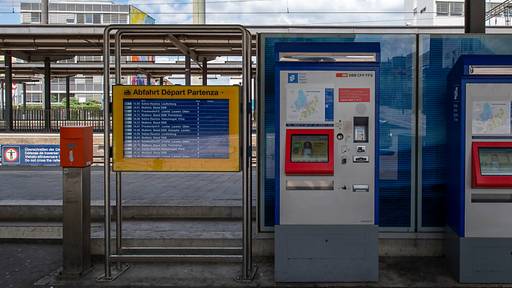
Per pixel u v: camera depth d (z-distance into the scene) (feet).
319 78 15.21
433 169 18.16
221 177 33.42
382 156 18.22
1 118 110.22
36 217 22.29
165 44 68.33
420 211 18.16
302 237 15.39
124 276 16.55
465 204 15.23
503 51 17.98
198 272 16.93
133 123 16.05
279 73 15.24
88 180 16.80
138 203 22.62
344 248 15.34
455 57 18.07
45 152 50.47
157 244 18.74
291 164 15.19
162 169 16.08
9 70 88.22
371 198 15.23
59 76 131.13
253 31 60.08
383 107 18.21
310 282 15.49
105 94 16.03
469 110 15.10
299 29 59.52
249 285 15.55
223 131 16.01
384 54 18.19
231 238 18.61
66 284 15.79
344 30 58.08
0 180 32.81
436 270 16.76
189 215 22.34
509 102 15.02
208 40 65.77
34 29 64.90
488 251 15.25
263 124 18.25
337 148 15.21
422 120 18.15
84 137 16.25
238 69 115.75
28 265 17.97
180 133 16.06
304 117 15.24
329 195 15.28
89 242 17.02
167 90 15.98
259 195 18.40
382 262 17.62
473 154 15.10
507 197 15.19
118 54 16.89
